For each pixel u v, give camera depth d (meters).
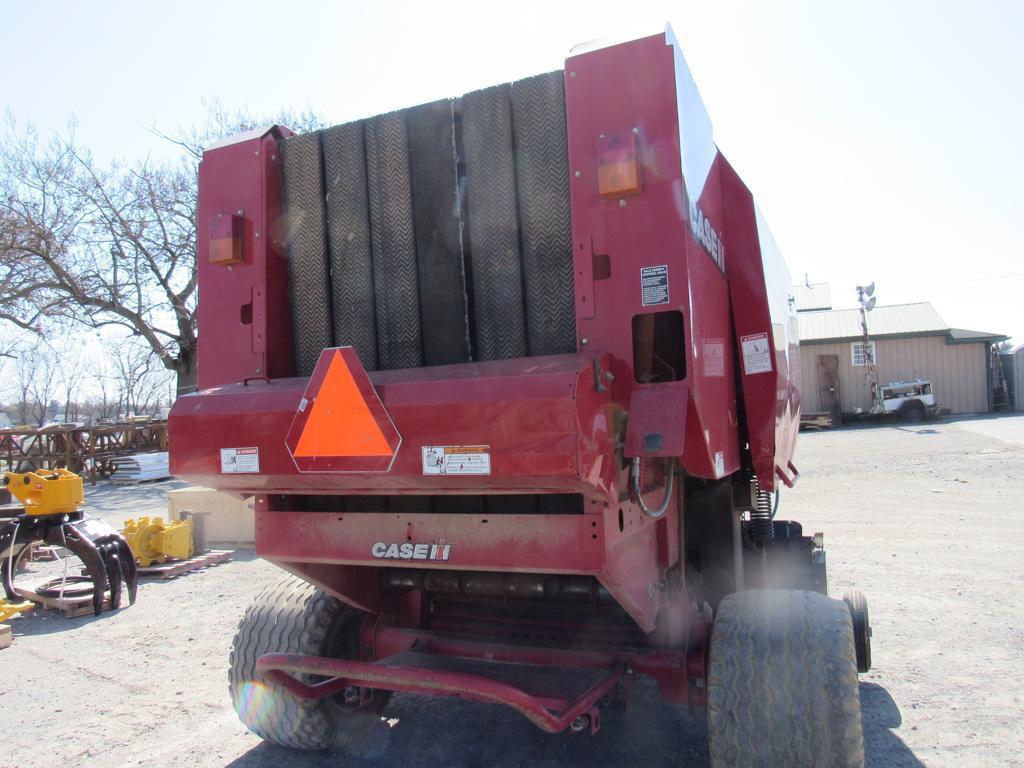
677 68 2.57
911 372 29.14
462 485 2.44
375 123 3.14
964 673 4.62
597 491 2.38
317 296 3.24
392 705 4.34
